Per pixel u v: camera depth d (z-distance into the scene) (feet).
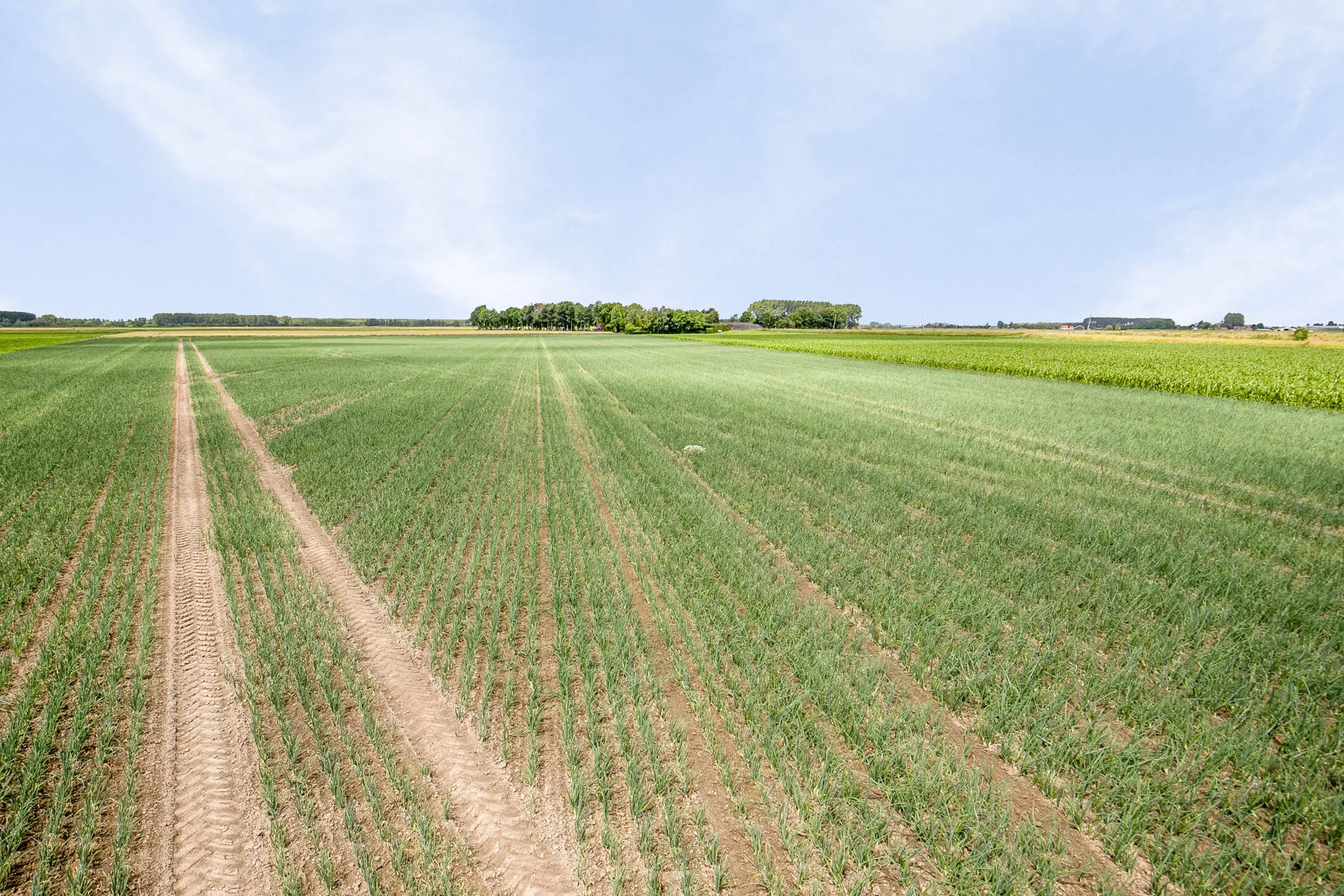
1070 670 15.83
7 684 15.15
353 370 115.03
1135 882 10.15
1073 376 106.93
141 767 12.53
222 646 17.03
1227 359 138.31
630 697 14.55
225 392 77.30
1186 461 41.24
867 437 48.96
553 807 11.69
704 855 10.74
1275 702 14.32
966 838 10.91
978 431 52.60
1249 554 24.09
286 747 12.89
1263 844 10.72
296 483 33.58
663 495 32.48
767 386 88.63
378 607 19.43
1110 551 24.20
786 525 27.12
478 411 64.08
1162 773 12.32
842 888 9.98
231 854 10.68
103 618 17.54
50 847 10.53
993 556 23.70
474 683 15.49
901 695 14.87
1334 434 51.49
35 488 31.94
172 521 27.63
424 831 10.93
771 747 12.59
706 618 18.25
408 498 30.99
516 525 27.37
